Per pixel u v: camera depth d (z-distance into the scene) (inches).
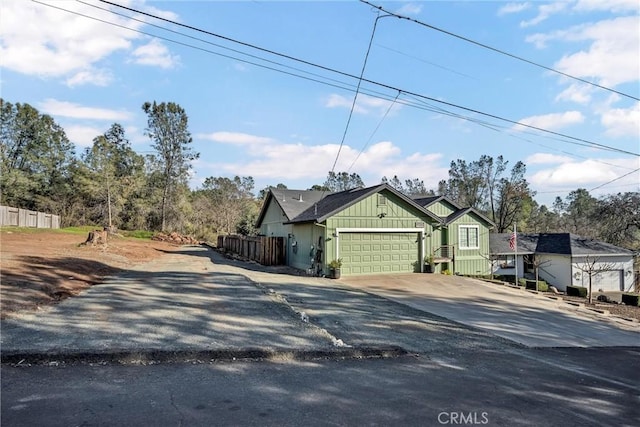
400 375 187.2
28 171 1780.3
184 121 1879.9
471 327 320.5
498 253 971.3
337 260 604.4
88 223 1695.4
